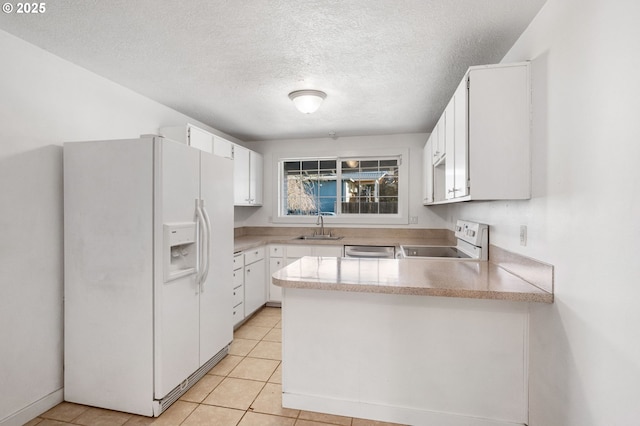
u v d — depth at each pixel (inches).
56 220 82.5
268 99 116.7
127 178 78.4
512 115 68.5
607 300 45.5
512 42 76.9
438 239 163.6
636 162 40.2
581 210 51.3
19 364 74.6
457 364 70.9
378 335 74.0
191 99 116.3
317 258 99.3
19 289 74.6
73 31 72.1
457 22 68.7
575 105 52.7
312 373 77.5
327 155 179.3
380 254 149.7
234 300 129.3
